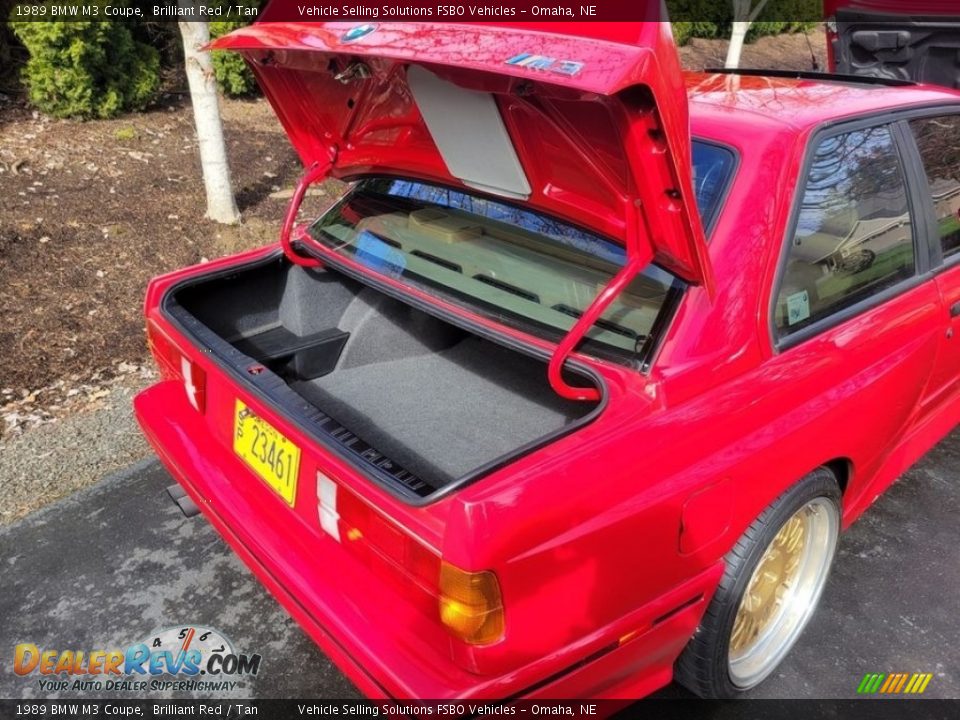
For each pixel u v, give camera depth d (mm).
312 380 2875
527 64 1554
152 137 6887
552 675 1746
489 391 2826
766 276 2070
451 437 2570
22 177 5754
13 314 4281
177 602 2746
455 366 2986
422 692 1631
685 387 1918
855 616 2721
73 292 4555
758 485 2045
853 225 2379
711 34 14266
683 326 1949
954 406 3182
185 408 2557
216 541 3023
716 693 2314
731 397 1985
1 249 4766
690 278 1942
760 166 2117
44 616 2664
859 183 2406
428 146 2309
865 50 5457
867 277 2459
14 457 3369
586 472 1707
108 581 2816
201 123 5281
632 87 1498
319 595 1859
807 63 14305
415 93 2012
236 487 2236
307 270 2873
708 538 1966
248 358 2293
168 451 2424
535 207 2221
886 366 2432
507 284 2316
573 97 1563
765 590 2418
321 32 1978
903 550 3029
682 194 1668
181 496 2730
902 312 2523
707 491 1908
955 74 5121
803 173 2180
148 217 5480
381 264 2604
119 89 7102
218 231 5453
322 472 1886
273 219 5762
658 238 1824
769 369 2090
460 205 2525
